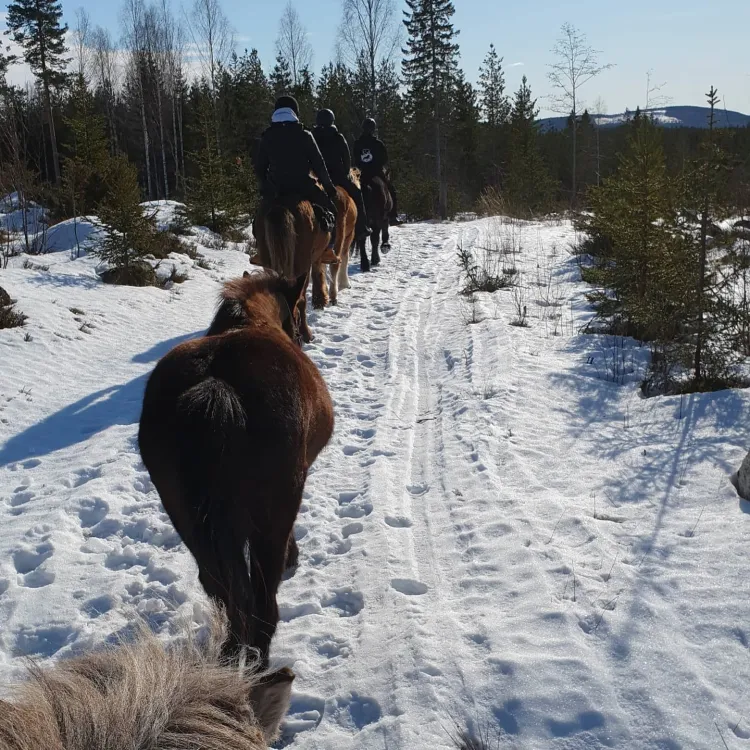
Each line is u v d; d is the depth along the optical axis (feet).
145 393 10.59
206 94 117.39
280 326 13.78
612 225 33.22
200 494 8.86
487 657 11.19
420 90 128.57
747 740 9.32
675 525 14.82
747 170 33.86
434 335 32.58
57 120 123.65
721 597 12.19
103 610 13.62
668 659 10.84
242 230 65.26
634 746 9.41
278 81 148.25
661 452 18.37
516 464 18.40
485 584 13.41
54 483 19.24
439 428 21.71
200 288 44.78
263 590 9.55
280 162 31.30
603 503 16.14
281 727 10.27
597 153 138.51
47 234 53.47
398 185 101.40
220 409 9.14
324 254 34.12
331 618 12.86
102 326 34.45
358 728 10.28
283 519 9.82
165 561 15.10
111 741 6.34
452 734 9.82
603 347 28.27
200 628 12.68
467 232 68.95
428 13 122.21
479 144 161.48
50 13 146.41
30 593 14.06
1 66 132.26
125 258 42.52
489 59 177.58
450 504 16.83
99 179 62.23
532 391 23.58
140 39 159.63
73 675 6.99
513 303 36.99
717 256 25.82
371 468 19.02
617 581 12.97
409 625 12.21
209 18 132.87
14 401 25.17
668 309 27.66
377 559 14.55
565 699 10.21
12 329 31.53
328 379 26.81
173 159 160.45
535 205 105.29
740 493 15.88
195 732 6.72
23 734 6.13
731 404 20.63
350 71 134.72
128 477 19.33
